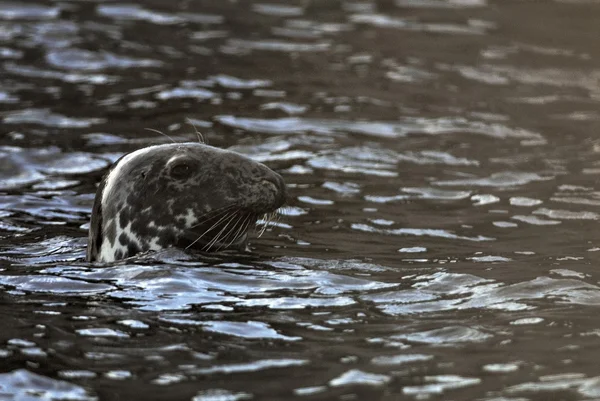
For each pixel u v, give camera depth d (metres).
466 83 44.72
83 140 35.19
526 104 42.00
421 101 42.00
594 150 36.03
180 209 24.03
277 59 47.03
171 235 24.11
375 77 45.12
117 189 24.23
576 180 32.38
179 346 17.47
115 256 23.84
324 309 19.58
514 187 31.66
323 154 34.84
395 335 18.02
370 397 15.18
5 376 16.09
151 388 15.65
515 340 17.64
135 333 18.16
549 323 18.55
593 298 20.12
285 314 19.27
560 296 20.28
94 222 24.23
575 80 45.75
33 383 15.85
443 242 25.62
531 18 56.34
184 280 21.45
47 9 52.53
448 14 56.78
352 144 36.22
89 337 17.92
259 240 25.67
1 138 34.94
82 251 24.64
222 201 24.05
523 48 50.66
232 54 47.41
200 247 24.30
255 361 16.73
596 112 41.09
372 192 30.98
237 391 15.49
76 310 19.55
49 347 17.42
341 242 25.55
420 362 16.62
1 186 30.58
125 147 34.62
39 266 23.02
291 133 37.16
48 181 31.20
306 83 43.75
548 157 35.12
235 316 19.12
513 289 20.78
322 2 58.28
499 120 39.69
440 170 33.53
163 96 40.81
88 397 15.36
